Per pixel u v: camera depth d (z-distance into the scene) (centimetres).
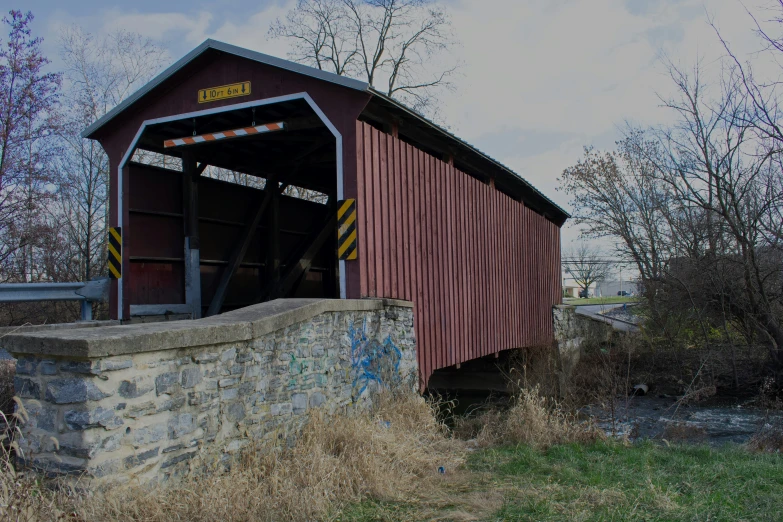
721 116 1452
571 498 471
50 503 326
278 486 426
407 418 679
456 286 1016
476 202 1130
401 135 933
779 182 1419
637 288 2097
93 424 352
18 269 1391
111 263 808
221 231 966
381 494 467
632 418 1084
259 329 489
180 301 879
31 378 373
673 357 1527
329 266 1218
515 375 1410
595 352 1808
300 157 962
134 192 825
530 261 1484
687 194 1673
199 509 368
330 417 579
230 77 773
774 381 1326
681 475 547
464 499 470
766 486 512
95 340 350
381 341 733
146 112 816
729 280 1501
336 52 2266
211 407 442
